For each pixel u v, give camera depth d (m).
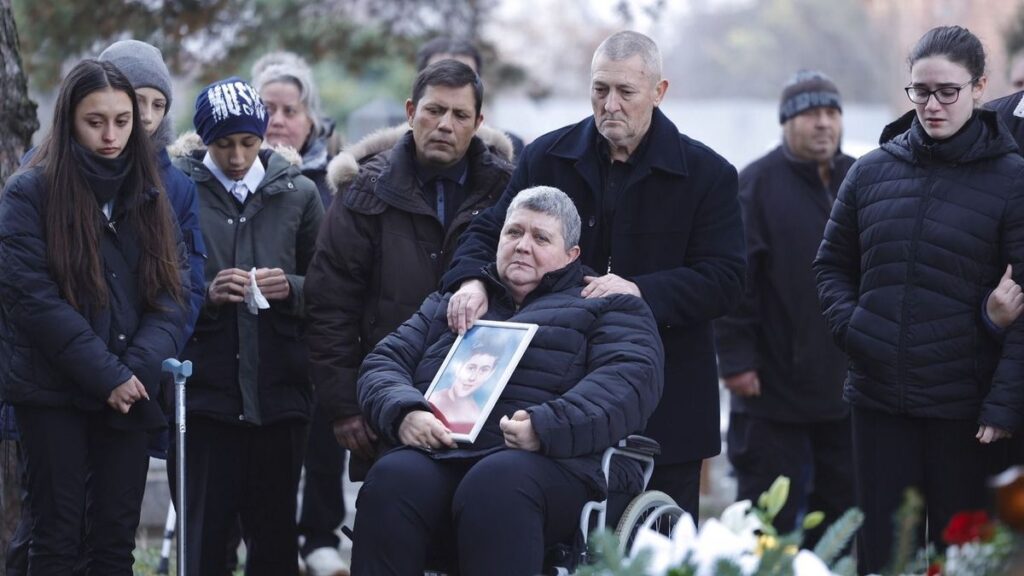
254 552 9.43
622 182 8.55
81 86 7.73
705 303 8.37
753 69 65.44
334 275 8.99
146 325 7.93
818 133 11.17
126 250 7.93
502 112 41.53
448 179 9.07
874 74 60.53
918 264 8.11
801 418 11.12
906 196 8.20
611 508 7.75
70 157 7.73
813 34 63.41
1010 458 8.23
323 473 11.07
